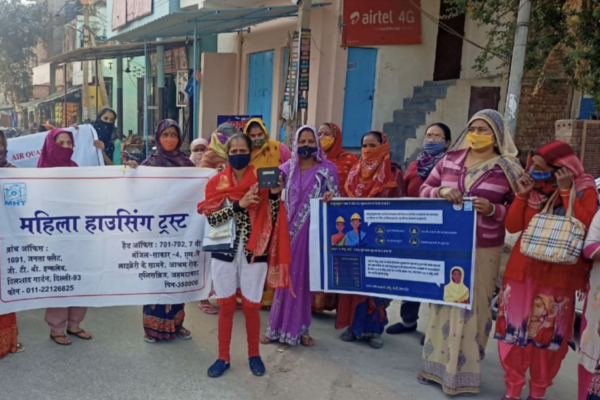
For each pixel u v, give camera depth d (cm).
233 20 1003
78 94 2491
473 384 333
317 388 340
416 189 417
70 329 398
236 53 1235
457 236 329
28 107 2934
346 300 407
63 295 372
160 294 386
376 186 393
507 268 313
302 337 404
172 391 329
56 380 335
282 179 380
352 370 366
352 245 369
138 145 1427
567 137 558
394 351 402
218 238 334
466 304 324
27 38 2678
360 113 938
